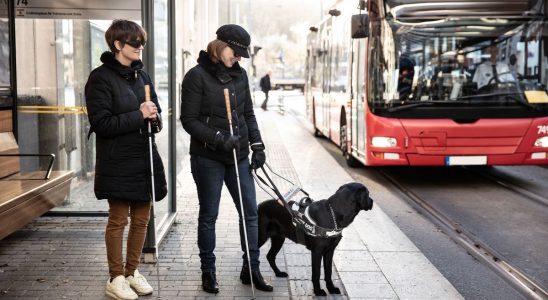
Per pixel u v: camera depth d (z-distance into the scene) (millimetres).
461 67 9797
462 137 9734
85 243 6207
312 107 19422
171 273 5340
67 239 6352
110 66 4445
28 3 6715
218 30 4730
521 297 5121
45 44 7312
